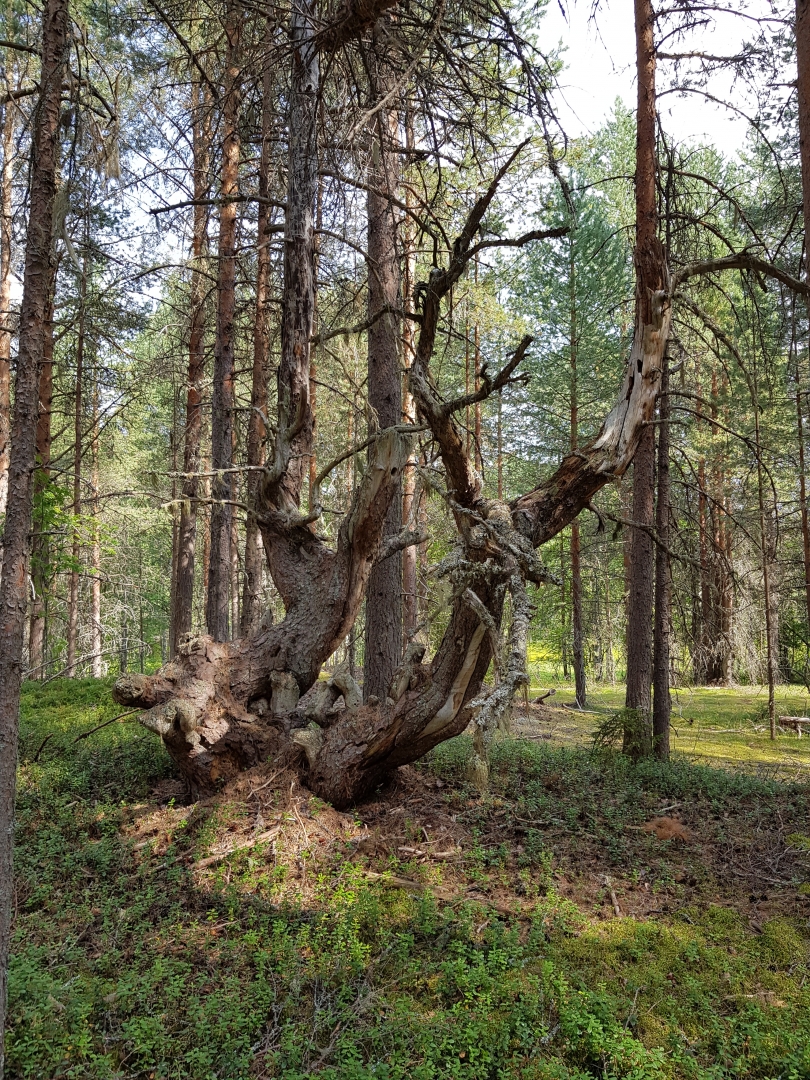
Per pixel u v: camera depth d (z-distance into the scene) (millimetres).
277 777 6617
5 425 13445
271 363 12789
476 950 4746
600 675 26828
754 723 16188
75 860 5711
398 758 6781
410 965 4508
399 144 9680
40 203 3549
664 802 7848
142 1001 3990
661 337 6840
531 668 33250
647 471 10820
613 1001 4258
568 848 6332
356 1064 3525
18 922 4777
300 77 6688
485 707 4066
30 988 3797
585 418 20797
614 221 22422
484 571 5605
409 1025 3947
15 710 3283
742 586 12211
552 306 20125
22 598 3352
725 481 19656
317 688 7707
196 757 6605
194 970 4449
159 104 9977
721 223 17234
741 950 5031
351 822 6426
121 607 21453
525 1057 3807
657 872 6109
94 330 13883
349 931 4801
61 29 3670
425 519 14016
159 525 25219
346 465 18734
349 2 5105
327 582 7461
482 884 5656
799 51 4609
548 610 24266
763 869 6332
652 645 11859
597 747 10016
